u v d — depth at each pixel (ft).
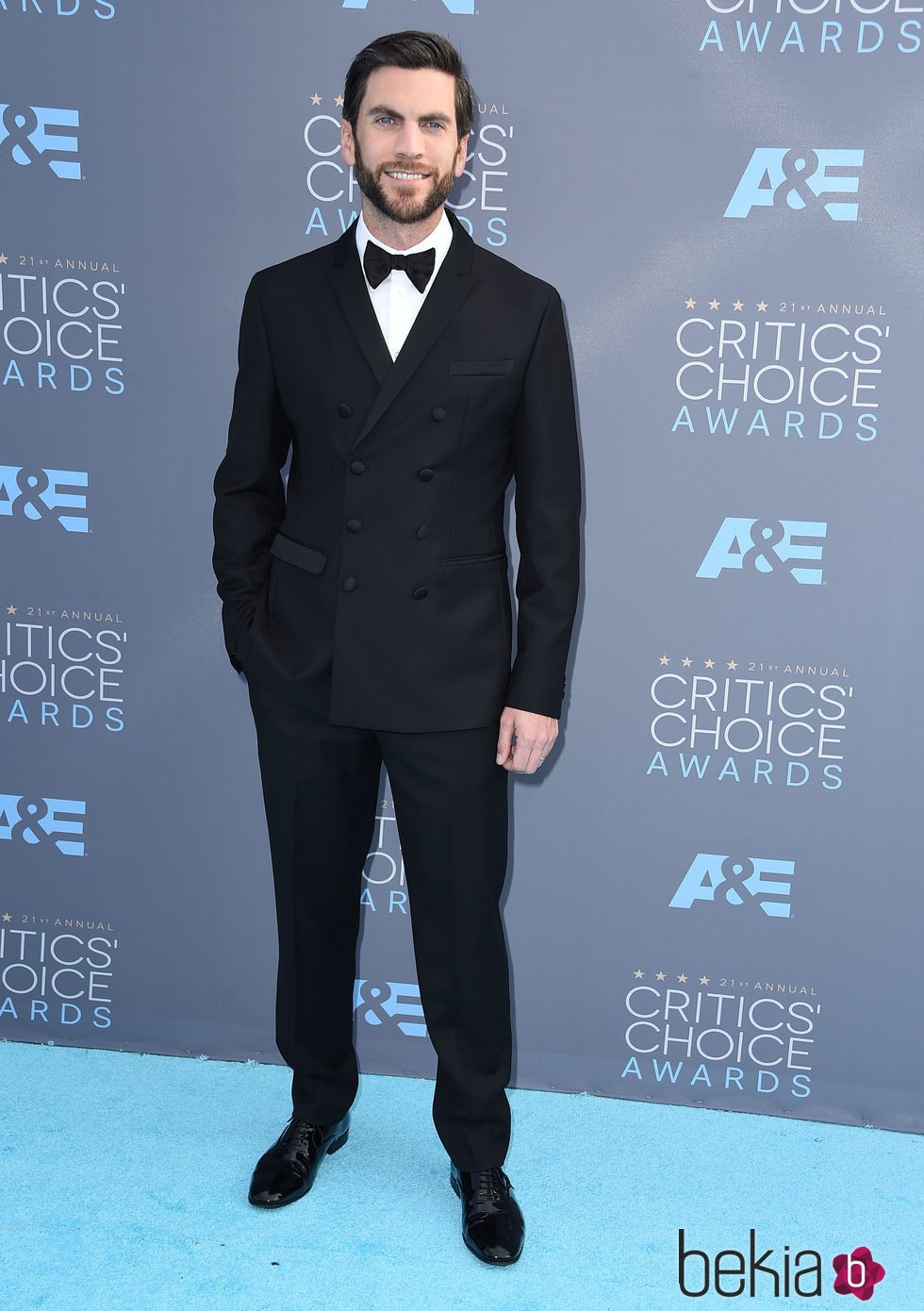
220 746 6.82
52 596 6.72
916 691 6.36
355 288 5.13
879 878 6.57
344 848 5.70
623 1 5.79
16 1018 7.22
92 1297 5.23
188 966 7.11
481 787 5.37
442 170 4.89
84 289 6.33
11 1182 5.97
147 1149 6.28
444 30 5.90
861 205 5.90
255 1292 5.30
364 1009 7.09
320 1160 6.14
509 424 5.23
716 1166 6.34
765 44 5.79
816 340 6.07
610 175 5.98
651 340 6.14
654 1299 5.34
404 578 5.14
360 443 5.07
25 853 7.05
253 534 5.55
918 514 6.18
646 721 6.56
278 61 6.00
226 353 6.35
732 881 6.68
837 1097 6.82
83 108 6.13
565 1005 6.93
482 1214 5.60
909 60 5.74
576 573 5.37
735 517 6.29
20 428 6.52
